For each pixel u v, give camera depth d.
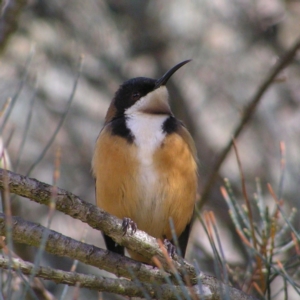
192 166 8.51
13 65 12.50
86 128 12.83
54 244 6.29
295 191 11.90
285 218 6.07
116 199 8.41
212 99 12.95
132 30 13.13
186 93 12.88
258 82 12.88
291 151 12.55
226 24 13.19
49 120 12.62
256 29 13.20
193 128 12.74
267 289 6.43
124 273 6.55
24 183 6.02
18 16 9.75
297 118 12.93
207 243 12.13
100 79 12.98
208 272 10.49
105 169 8.34
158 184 8.28
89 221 6.44
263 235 6.49
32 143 12.39
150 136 8.34
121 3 13.18
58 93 12.71
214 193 12.16
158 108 8.75
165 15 13.14
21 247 9.07
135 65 13.14
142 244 6.62
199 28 13.11
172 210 8.46
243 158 12.60
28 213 11.84
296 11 13.28
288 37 13.30
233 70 12.96
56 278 6.00
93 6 13.04
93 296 11.00
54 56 12.78
